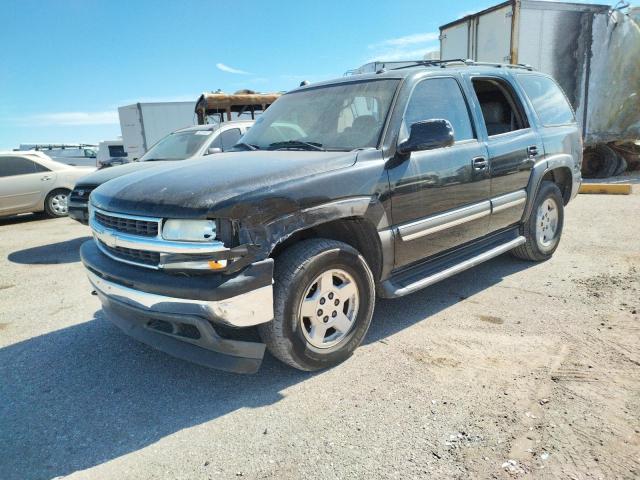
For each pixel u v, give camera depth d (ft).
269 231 8.84
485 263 17.62
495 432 8.09
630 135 36.60
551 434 7.95
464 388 9.46
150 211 9.03
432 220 11.96
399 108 11.64
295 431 8.48
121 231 9.64
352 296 10.61
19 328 13.94
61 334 13.32
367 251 11.14
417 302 14.21
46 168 36.55
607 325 11.92
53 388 10.42
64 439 8.65
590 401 8.79
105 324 13.91
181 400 9.70
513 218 15.17
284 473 7.47
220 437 8.45
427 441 7.98
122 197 9.83
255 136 13.78
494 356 10.68
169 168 11.13
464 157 12.79
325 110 12.85
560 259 17.52
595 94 35.50
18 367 11.46
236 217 8.50
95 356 11.85
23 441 8.65
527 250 16.61
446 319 12.85
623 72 35.24
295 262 9.41
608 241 19.51
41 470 7.88
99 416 9.30
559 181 18.17
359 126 11.78
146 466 7.84
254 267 8.67
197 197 8.70
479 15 36.11
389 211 10.90
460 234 13.08
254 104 46.26
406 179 11.20
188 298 8.52
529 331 11.84
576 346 10.93
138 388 10.25
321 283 9.97
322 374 10.32
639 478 6.92
